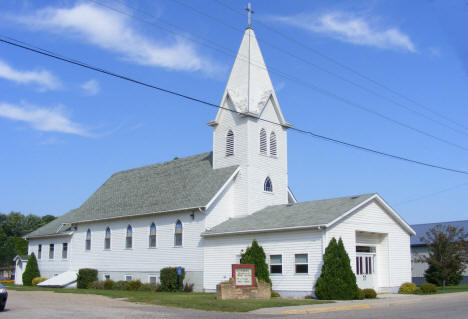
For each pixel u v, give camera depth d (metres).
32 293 36.09
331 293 29.48
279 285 32.78
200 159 46.50
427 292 35.06
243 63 42.88
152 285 39.78
